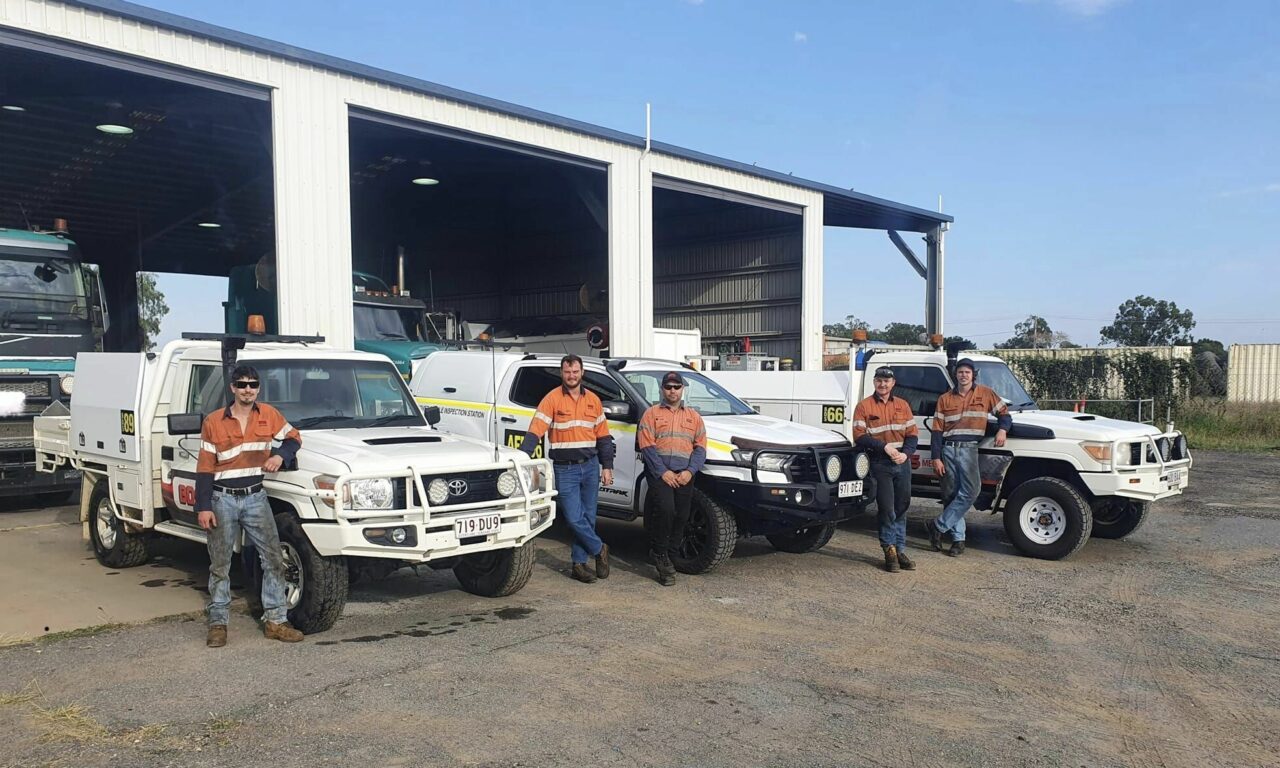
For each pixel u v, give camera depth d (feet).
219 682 16.70
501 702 15.87
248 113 46.68
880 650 19.19
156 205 71.46
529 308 80.69
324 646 18.97
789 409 35.60
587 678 17.17
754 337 72.02
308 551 19.26
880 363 33.65
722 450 25.49
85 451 25.73
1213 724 15.35
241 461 18.65
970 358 31.24
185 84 36.27
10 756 13.56
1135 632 20.67
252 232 81.87
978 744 14.39
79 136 52.75
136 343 87.45
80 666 17.54
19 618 20.67
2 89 42.93
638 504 27.02
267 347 23.44
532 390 29.60
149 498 22.84
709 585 24.88
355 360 24.26
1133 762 13.84
